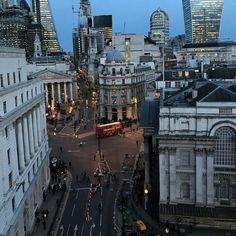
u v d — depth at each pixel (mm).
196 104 74250
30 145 83000
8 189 64812
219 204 76938
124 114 173875
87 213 81938
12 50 74625
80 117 185500
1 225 60188
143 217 79188
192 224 75688
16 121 73438
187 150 76312
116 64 171375
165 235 72188
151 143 89500
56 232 74688
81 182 100000
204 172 75938
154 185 87500
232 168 75000
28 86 83250
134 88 176375
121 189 94062
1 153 62031
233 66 153625
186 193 78312
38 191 85625
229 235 72312
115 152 125375
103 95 174125
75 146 134500
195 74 141500
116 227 75750
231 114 73000
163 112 75750
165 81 132625
